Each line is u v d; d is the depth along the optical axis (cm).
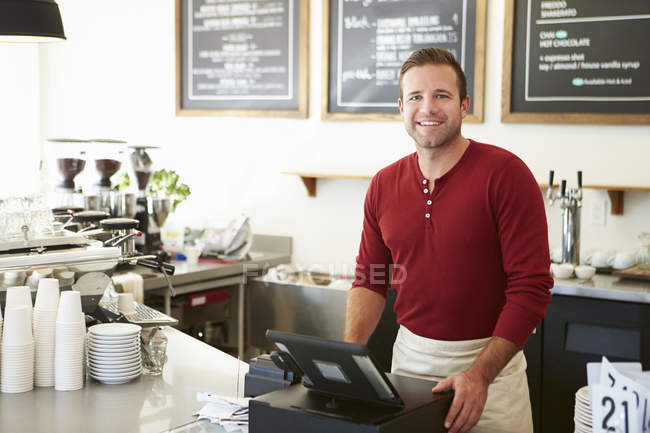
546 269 180
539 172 350
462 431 154
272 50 408
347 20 385
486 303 189
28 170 475
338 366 141
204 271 353
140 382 203
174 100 442
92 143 342
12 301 202
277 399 148
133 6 450
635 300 281
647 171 329
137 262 234
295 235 411
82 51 469
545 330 302
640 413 128
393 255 203
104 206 339
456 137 191
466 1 355
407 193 197
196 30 429
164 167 449
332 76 392
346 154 393
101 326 210
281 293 326
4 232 218
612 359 288
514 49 348
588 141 339
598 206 339
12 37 261
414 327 199
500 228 184
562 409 299
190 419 174
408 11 369
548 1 339
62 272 214
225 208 433
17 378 193
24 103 471
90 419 174
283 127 411
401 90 193
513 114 350
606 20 329
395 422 135
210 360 225
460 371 192
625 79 328
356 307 207
